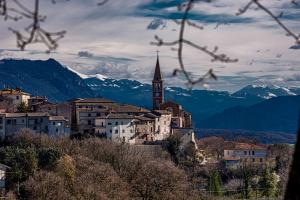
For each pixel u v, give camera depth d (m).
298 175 13.09
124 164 154.75
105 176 138.62
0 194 124.19
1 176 131.00
